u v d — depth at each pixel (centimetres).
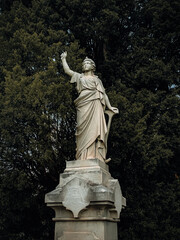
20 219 1331
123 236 1293
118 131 1347
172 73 1549
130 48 1753
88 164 827
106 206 746
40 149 1152
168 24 1595
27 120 1190
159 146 1339
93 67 995
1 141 1212
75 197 749
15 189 1268
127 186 1403
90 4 1620
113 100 1376
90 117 886
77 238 735
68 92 1266
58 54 1417
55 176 1337
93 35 1664
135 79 1573
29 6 1789
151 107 1473
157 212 1326
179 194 1367
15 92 1178
